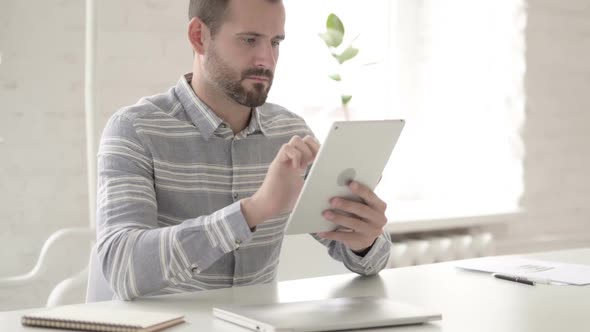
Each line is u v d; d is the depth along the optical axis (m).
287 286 1.52
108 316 1.19
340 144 1.30
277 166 1.37
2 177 2.58
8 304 2.60
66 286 2.19
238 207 1.40
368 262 1.61
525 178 3.57
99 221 1.56
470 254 3.34
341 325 1.16
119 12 2.70
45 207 2.65
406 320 1.20
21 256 2.63
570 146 3.71
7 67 2.56
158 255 1.40
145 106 1.73
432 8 3.62
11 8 2.56
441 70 3.63
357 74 3.48
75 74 2.67
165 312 1.29
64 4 2.64
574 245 3.76
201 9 1.67
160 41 2.79
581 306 1.35
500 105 3.55
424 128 3.66
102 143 1.67
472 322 1.23
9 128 2.58
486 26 3.54
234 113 1.78
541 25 3.58
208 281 1.71
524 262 1.77
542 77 3.60
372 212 1.44
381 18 3.54
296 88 3.34
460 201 3.62
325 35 3.04
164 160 1.70
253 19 1.62
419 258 3.18
